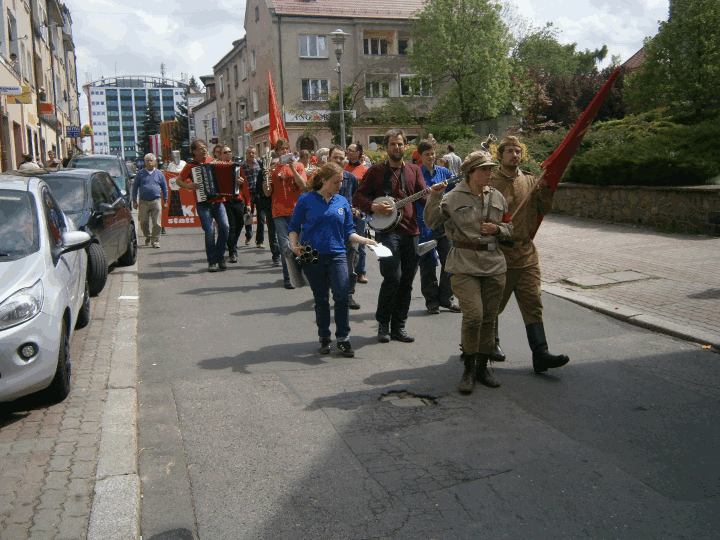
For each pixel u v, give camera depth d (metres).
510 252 5.29
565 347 6.19
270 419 4.60
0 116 20.89
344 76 42.84
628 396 4.92
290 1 42.38
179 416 4.68
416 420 4.54
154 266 11.07
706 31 19.44
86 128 48.06
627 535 3.13
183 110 83.81
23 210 5.52
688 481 3.64
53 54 39.03
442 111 38.41
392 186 6.25
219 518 3.37
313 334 6.81
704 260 9.52
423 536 3.16
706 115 19.11
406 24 43.19
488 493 3.54
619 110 34.72
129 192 17.91
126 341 6.44
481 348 5.10
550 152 19.86
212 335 6.80
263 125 44.72
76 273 6.14
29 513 3.36
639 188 13.13
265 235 15.35
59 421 4.53
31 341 4.48
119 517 3.31
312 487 3.66
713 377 5.28
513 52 49.22
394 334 6.53
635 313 7.07
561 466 3.83
